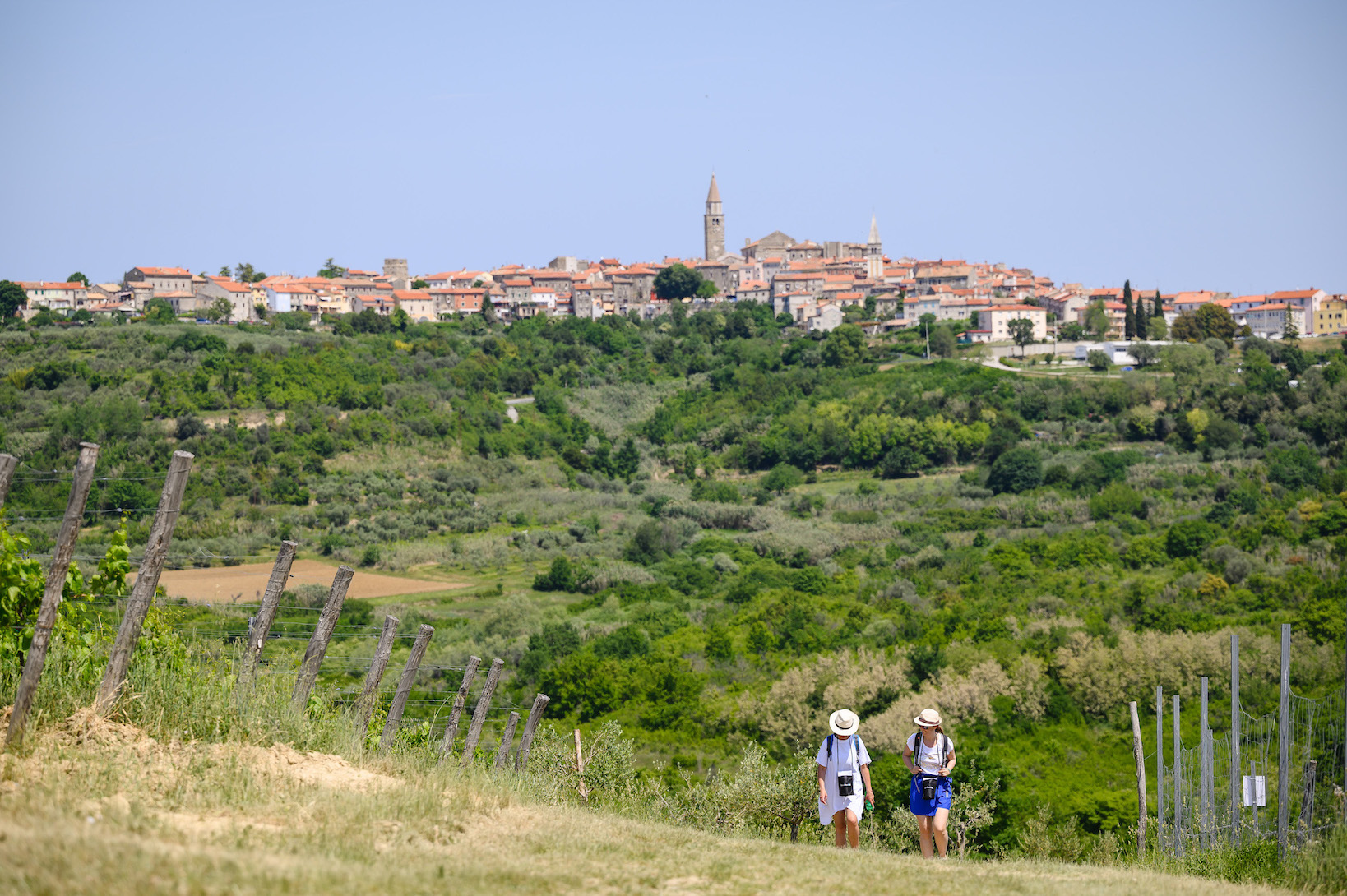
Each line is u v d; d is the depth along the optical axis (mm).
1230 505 77188
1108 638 45438
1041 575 64562
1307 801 13023
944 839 11578
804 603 58438
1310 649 41781
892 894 7707
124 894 5078
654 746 39812
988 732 39812
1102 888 9180
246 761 9242
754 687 45000
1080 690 41000
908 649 46062
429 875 6477
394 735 12336
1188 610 53344
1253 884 11289
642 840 9703
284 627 35094
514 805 10562
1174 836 17688
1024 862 12469
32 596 9672
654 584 68938
